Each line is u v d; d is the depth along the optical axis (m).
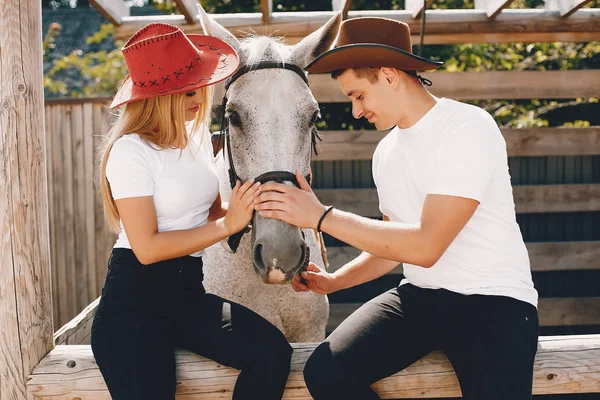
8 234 1.80
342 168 4.65
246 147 1.86
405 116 1.75
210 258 2.34
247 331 1.69
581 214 4.65
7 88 1.78
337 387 1.65
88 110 4.86
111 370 1.57
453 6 6.70
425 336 1.77
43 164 1.89
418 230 1.60
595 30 3.90
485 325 1.60
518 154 4.43
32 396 1.84
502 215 1.69
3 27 1.77
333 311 4.53
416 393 1.82
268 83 1.87
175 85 1.66
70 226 4.94
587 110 6.33
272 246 1.70
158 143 1.69
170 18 3.80
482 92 4.31
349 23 1.79
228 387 1.77
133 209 1.62
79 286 4.98
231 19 3.75
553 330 4.71
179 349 1.82
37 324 1.87
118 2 3.73
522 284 1.69
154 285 1.67
